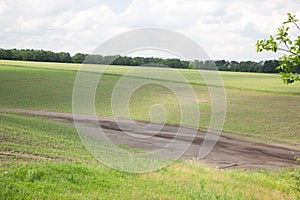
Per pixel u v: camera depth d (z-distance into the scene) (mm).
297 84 61719
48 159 12984
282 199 12195
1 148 14219
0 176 9219
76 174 10734
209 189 11234
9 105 38531
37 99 43406
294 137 30453
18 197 7992
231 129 31969
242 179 14430
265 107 42562
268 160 21328
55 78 60625
